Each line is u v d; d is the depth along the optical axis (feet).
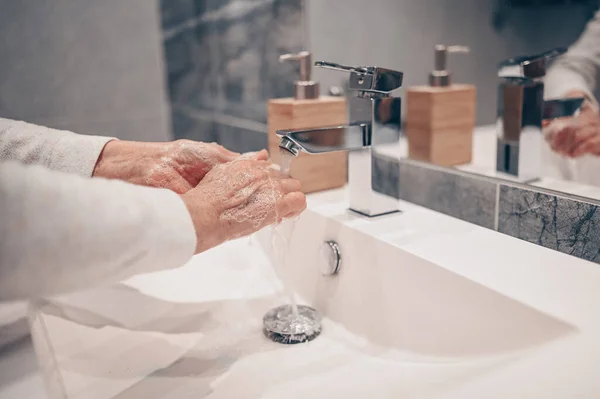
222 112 3.37
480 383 1.06
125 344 1.58
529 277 1.36
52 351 1.42
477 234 1.69
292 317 1.75
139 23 3.48
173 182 1.85
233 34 3.11
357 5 2.33
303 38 2.58
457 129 2.01
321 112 2.25
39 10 3.15
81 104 3.38
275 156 2.32
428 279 1.47
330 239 1.84
